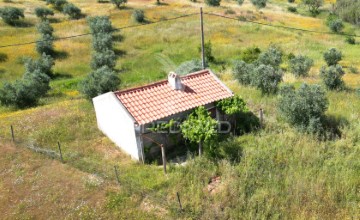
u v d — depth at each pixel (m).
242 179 15.50
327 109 21.27
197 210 14.21
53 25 52.38
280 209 14.05
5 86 30.78
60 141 21.03
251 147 17.88
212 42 48.19
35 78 33.12
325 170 15.89
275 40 49.47
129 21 54.75
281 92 24.14
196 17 56.72
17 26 51.06
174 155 18.77
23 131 22.22
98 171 17.33
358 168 16.19
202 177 16.11
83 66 42.47
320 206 14.04
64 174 17.31
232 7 65.56
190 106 19.39
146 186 15.89
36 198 15.98
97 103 21.11
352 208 14.03
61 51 44.97
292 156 16.92
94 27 49.25
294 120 19.69
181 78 21.05
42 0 65.81
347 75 34.00
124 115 18.20
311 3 72.69
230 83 29.03
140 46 47.22
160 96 19.69
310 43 49.00
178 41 48.38
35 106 30.44
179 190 15.37
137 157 18.33
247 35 51.00
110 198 15.45
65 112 25.25
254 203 14.23
